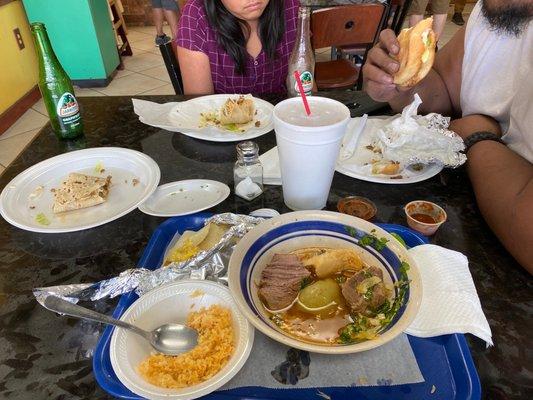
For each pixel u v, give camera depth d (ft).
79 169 3.21
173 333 1.84
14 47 9.46
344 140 3.32
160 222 2.67
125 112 4.02
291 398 1.65
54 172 3.16
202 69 4.70
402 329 1.57
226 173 3.12
